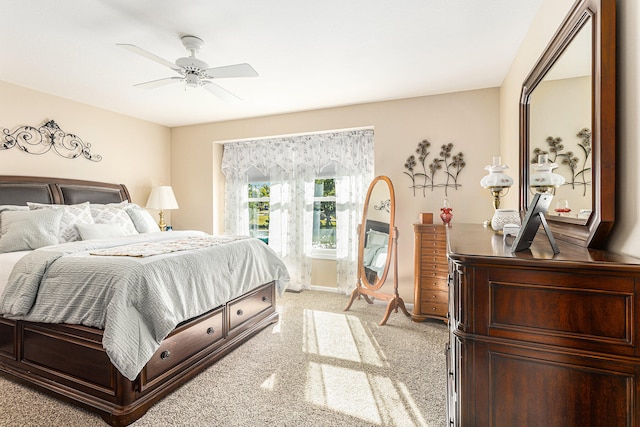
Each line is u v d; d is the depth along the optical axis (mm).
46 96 3564
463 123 3559
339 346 2783
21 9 2029
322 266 4633
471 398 1066
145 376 1889
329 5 2008
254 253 3016
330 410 1912
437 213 3678
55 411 1868
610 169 1173
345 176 4336
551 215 1730
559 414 966
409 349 2730
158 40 2432
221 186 5051
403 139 3805
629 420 887
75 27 2248
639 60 1062
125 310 1807
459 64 2889
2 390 2066
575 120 1438
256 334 3020
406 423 1806
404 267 3838
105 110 4188
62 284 1984
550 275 967
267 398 2025
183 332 2170
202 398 2018
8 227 2682
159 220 4977
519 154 2371
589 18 1294
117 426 1739
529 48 2299
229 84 3324
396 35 2387
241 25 2230
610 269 892
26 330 2096
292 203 4637
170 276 2113
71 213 3121
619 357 894
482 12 2109
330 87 3428
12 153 3283
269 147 4730
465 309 1076
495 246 1332
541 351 978
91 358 1869
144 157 4715
